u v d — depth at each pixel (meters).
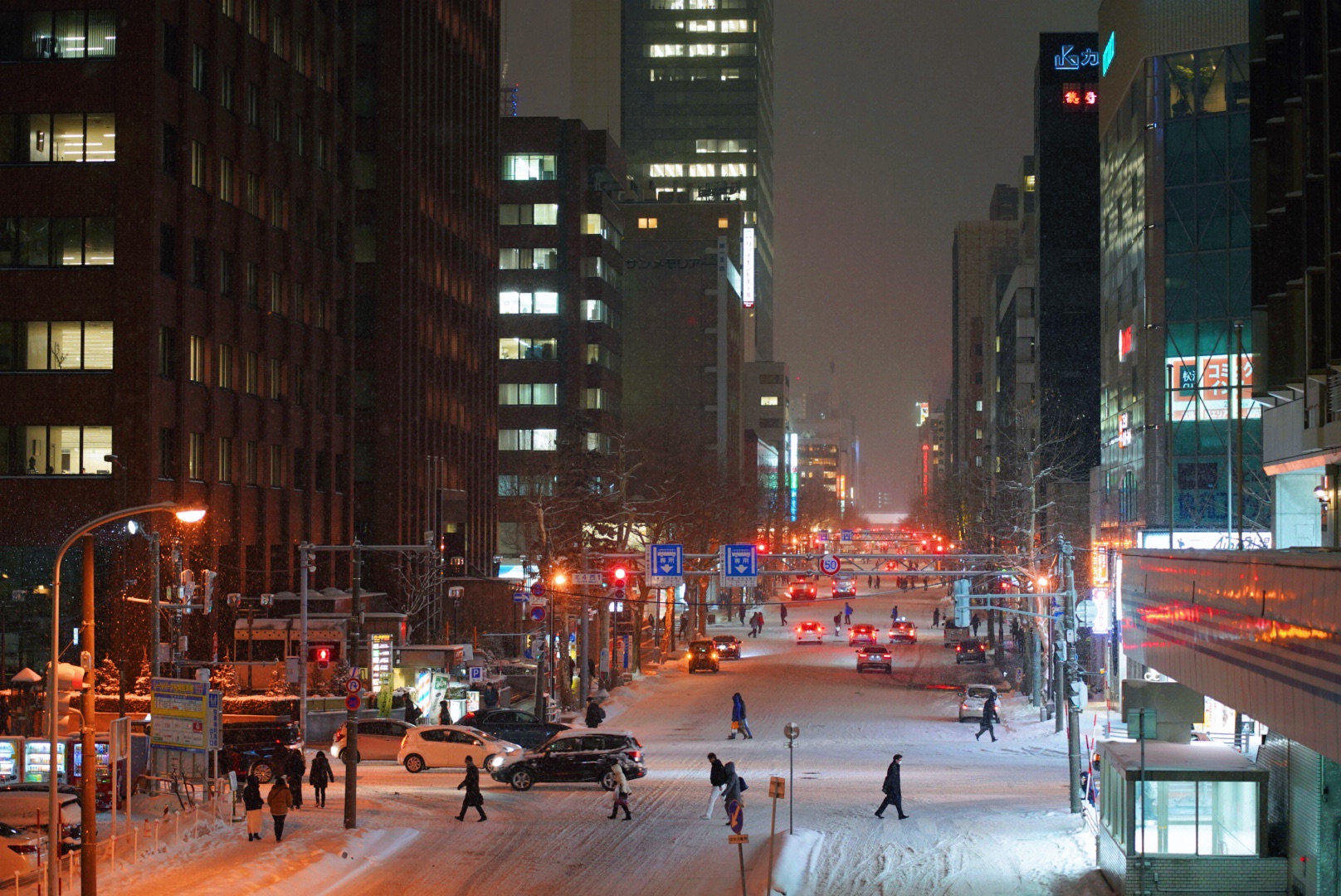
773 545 164.12
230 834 32.94
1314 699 19.47
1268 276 38.31
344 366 81.88
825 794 39.09
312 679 57.41
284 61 73.81
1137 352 70.31
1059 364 109.50
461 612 89.62
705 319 165.38
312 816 36.22
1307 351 34.59
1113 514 77.25
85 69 59.44
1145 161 68.69
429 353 94.75
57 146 59.53
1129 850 25.22
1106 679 61.94
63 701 48.28
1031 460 74.94
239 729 44.50
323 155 79.31
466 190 104.44
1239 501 42.19
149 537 48.16
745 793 39.53
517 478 123.50
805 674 80.00
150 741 38.50
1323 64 33.50
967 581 54.47
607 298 133.12
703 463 119.25
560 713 62.00
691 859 30.22
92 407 58.75
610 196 141.00
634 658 81.88
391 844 32.19
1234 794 25.19
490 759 46.56
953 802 37.34
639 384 165.38
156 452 59.50
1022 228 146.00
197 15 64.00
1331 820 22.94
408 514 88.75
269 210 71.12
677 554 51.78
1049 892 26.36
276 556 72.25
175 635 53.88
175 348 61.50
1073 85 112.62
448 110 100.06
